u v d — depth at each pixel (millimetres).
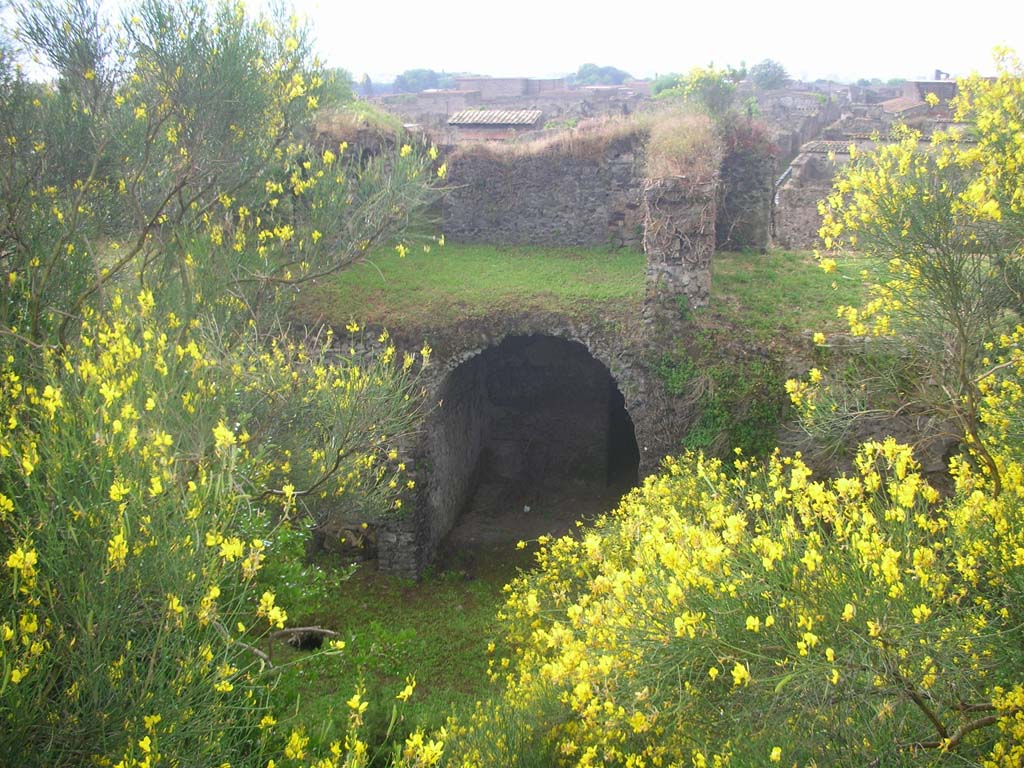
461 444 13602
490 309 11273
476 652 9281
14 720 3141
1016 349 4965
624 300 11328
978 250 5039
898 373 7180
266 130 8094
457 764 5113
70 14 7188
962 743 3666
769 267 12516
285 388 6992
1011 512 4109
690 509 6941
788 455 9742
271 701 5965
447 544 12484
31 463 3555
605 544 6824
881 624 3309
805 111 32656
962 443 6172
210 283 7188
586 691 3852
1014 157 4680
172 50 7199
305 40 8133
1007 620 3824
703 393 10125
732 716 3631
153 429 4320
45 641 3332
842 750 3471
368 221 8156
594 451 15164
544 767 4992
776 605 3590
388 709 6676
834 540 3846
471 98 43000
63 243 6234
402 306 11617
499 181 15164
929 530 4051
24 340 5113
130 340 5043
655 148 12000
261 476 6445
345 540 11438
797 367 9742
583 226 15008
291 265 8625
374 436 7430
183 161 7766
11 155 6699
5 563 3475
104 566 3471
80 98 7492
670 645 3637
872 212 5098
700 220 10305
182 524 3750
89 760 3350
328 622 9945
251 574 3969
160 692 3416
